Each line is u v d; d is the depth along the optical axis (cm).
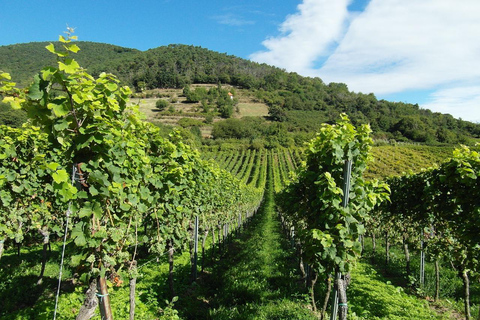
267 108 12238
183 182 696
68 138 291
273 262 996
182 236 724
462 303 756
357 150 423
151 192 570
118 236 345
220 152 7538
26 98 253
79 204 307
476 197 491
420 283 867
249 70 16188
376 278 930
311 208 501
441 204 587
